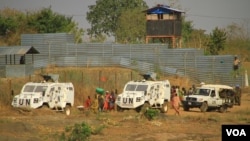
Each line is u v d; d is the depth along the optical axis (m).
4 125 110.25
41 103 147.12
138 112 155.62
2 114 138.25
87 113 144.25
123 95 158.12
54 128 113.88
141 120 128.62
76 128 101.56
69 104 151.88
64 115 143.62
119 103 158.12
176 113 153.88
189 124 128.50
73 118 133.75
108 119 127.94
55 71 198.50
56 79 157.50
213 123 131.88
